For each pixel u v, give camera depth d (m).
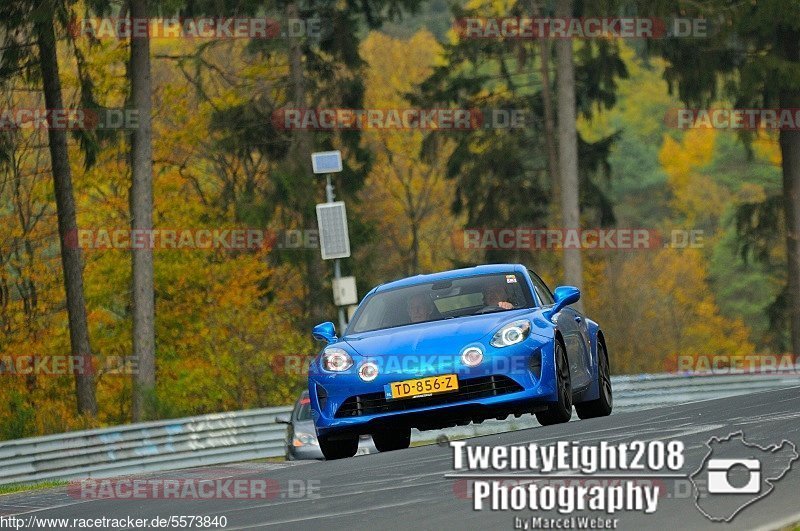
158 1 90.00
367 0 122.25
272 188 116.31
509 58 133.75
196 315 112.50
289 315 115.88
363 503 20.36
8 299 111.50
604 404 37.28
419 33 192.62
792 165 120.56
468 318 33.44
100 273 112.88
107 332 114.44
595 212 132.75
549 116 135.88
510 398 31.28
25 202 115.69
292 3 118.88
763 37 115.88
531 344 31.75
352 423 32.03
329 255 80.00
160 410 76.56
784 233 124.12
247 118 118.56
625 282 188.12
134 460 60.91
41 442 56.19
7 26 84.69
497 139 133.38
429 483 21.78
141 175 91.12
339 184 122.69
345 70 122.81
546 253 134.50
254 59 125.38
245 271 112.62
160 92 124.12
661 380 73.69
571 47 114.19
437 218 189.12
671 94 117.75
